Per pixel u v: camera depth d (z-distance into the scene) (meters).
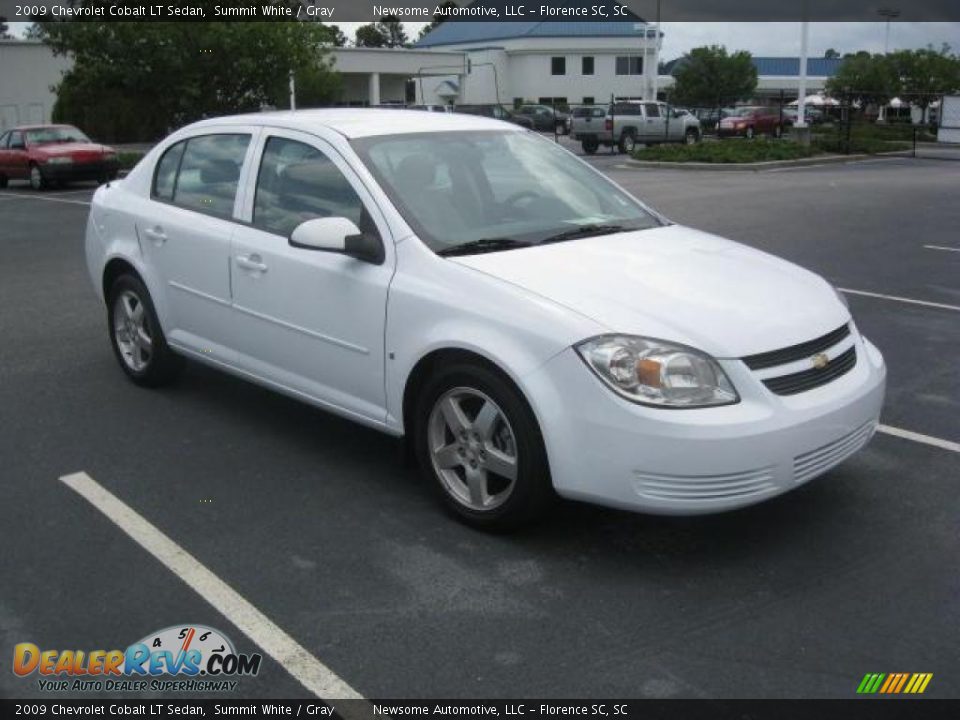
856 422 4.14
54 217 16.53
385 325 4.48
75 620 3.64
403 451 4.64
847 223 13.68
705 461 3.69
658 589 3.84
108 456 5.21
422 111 5.75
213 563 4.05
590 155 35.00
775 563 4.04
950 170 24.55
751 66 63.84
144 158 6.37
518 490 4.05
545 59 72.31
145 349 6.27
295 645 3.48
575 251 4.53
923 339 7.49
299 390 5.09
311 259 4.83
